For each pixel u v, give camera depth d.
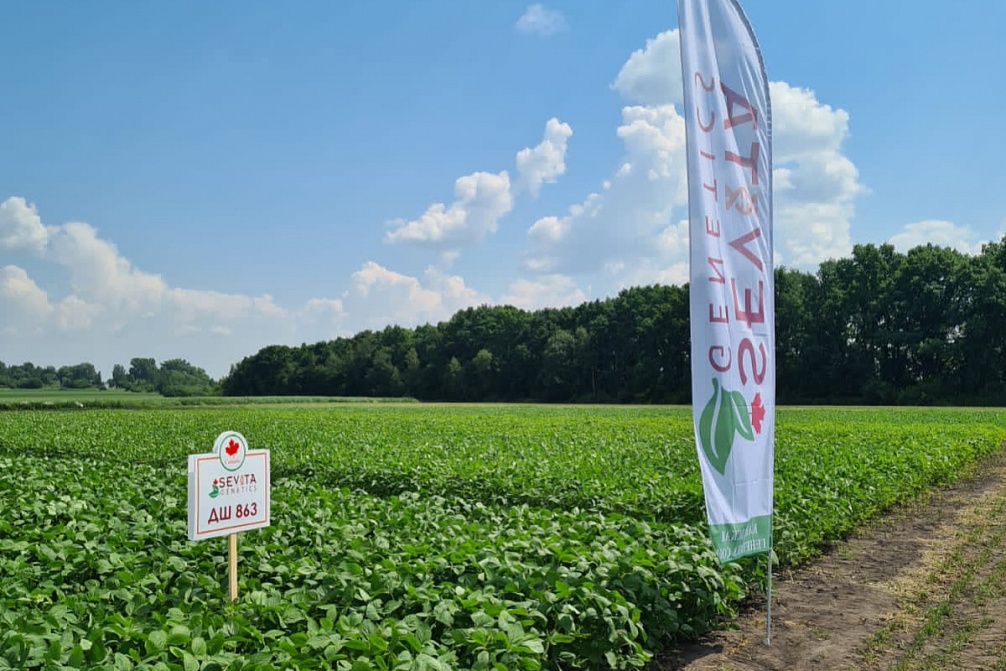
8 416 47.12
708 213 7.59
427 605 6.03
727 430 7.62
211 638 5.12
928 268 89.12
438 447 20.89
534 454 19.38
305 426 34.53
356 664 4.76
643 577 7.27
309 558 7.46
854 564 11.14
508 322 127.19
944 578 10.34
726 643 7.80
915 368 89.31
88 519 8.97
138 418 44.00
